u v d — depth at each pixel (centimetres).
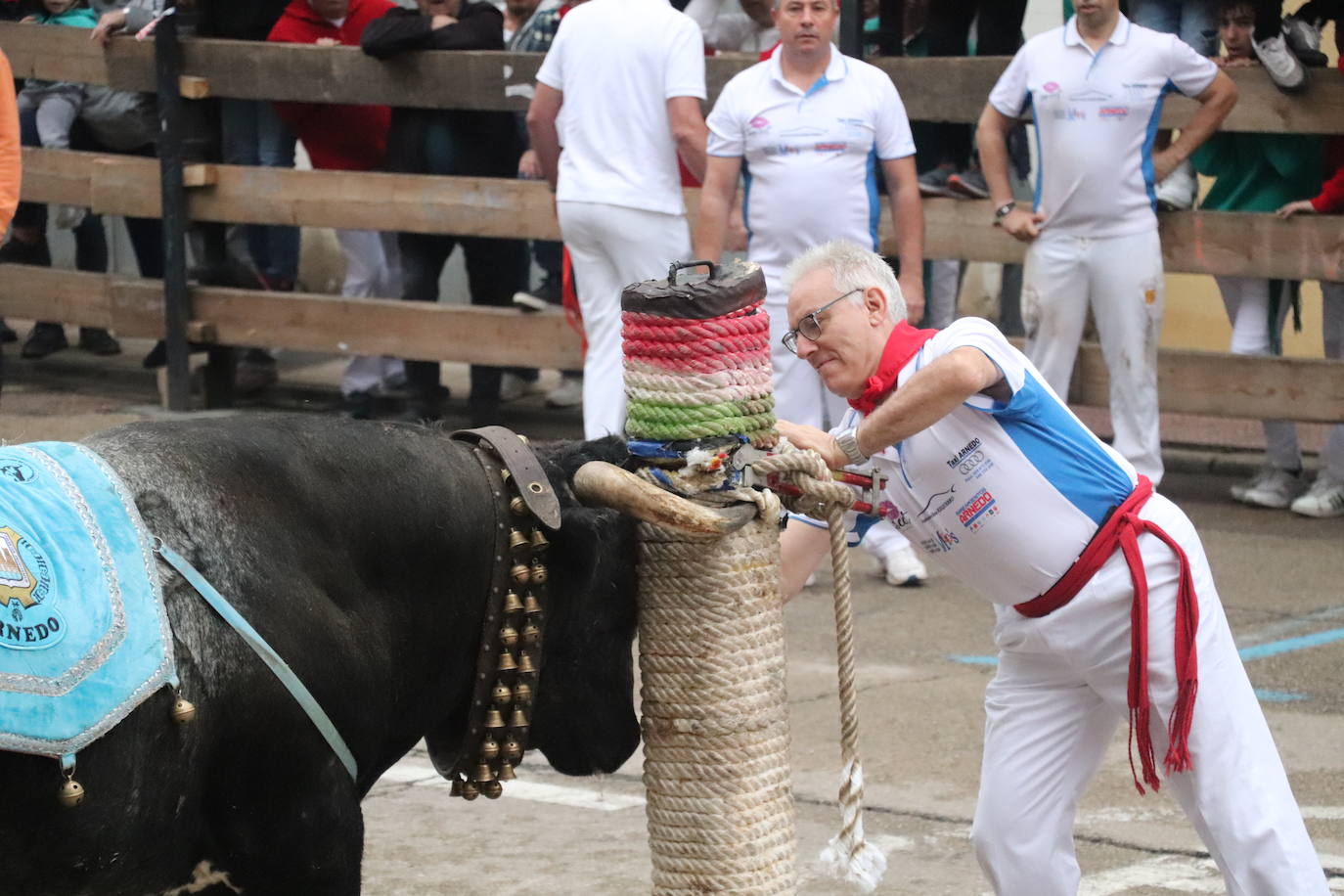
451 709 370
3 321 1627
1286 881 431
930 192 1095
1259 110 1024
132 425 346
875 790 654
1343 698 745
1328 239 1022
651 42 960
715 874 374
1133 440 1021
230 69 1268
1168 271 1058
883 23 1146
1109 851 590
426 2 1215
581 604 372
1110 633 445
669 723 375
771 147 901
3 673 290
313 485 339
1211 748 438
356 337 1266
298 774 330
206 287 1323
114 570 307
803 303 453
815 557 473
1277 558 971
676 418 367
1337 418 1033
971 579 460
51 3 1376
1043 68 986
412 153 1245
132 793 306
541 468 365
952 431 440
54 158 1364
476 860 594
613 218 973
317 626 331
